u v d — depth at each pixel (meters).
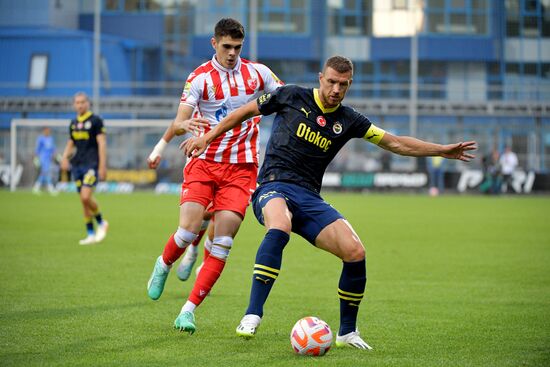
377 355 19.33
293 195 20.55
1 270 33.59
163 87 144.75
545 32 143.50
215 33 23.55
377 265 37.34
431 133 131.50
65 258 37.91
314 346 19.00
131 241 46.09
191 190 23.44
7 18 145.25
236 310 25.23
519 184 114.38
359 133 21.05
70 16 147.75
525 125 131.88
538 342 20.94
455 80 145.38
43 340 20.45
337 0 144.88
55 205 78.00
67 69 137.25
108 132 120.69
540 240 49.34
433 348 20.19
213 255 22.31
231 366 18.00
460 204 88.94
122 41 143.12
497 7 143.50
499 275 34.09
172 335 21.28
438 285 31.23
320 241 20.08
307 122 20.78
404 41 143.75
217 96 23.97
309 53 144.62
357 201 94.00
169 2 145.62
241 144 23.64
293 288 30.05
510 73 144.75
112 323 22.80
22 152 122.75
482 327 22.94
